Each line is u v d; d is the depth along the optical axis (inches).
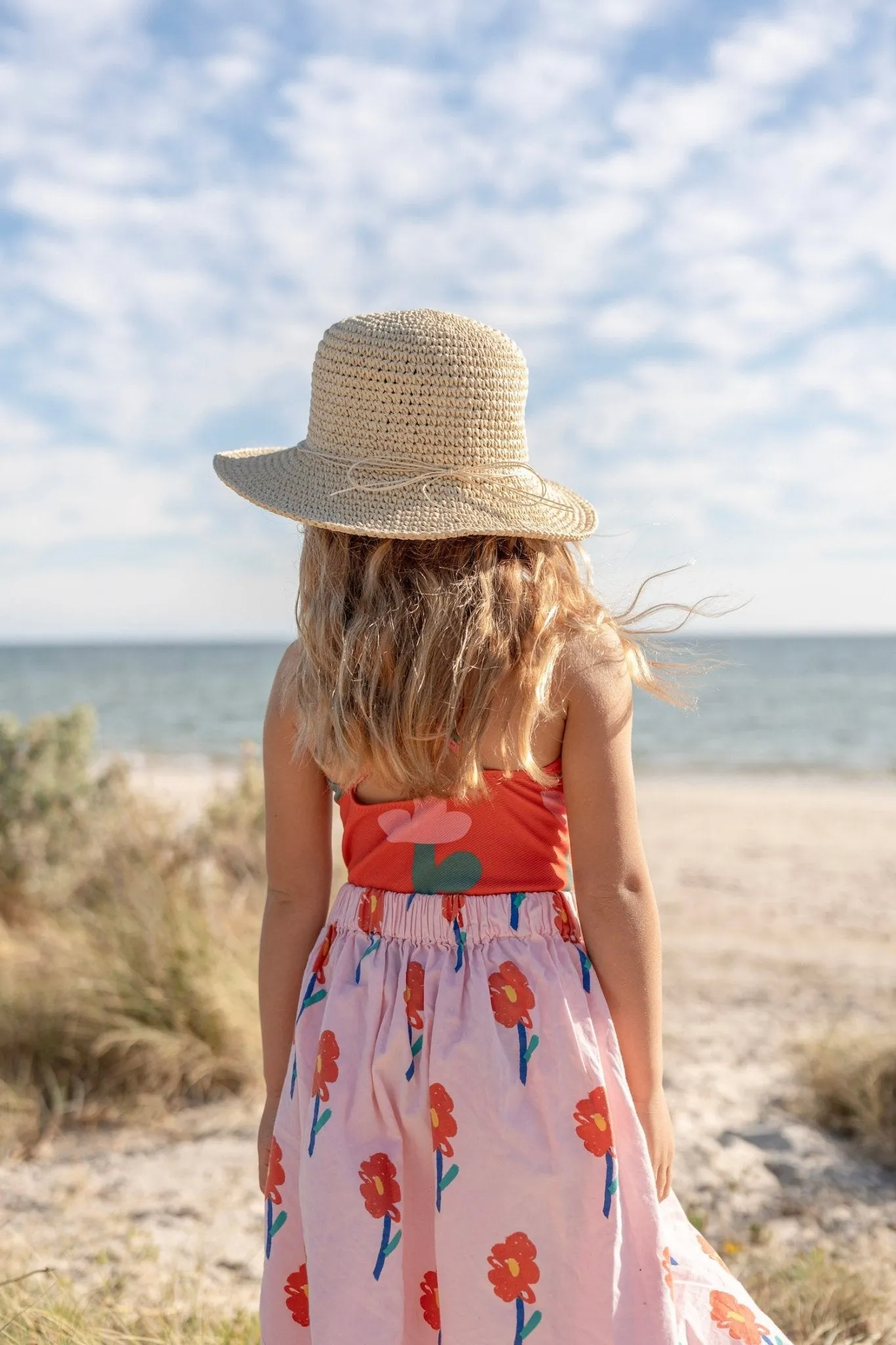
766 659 2691.9
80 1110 152.0
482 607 59.6
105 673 2332.7
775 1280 106.9
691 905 314.0
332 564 63.7
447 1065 57.8
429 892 62.0
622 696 62.0
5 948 201.0
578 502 67.9
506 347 64.6
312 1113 60.1
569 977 59.9
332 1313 56.6
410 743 59.9
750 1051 179.9
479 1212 56.6
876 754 953.5
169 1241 116.8
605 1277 55.4
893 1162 138.3
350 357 63.3
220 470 70.2
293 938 67.4
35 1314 87.3
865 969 237.6
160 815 238.7
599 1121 57.1
